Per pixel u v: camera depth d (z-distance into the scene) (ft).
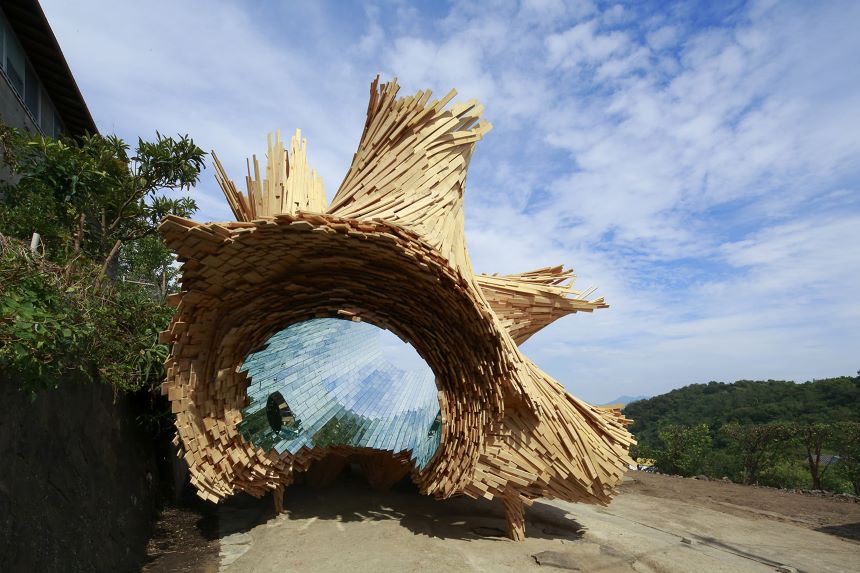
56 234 33.60
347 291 33.09
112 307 29.50
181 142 43.14
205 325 29.91
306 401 35.88
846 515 44.45
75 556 20.53
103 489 25.39
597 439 33.99
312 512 36.55
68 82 51.75
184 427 29.50
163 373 33.99
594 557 29.55
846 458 72.59
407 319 33.30
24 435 18.11
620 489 54.60
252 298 31.32
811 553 32.40
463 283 27.99
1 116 39.14
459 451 30.99
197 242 25.75
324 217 25.75
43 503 18.95
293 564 26.73
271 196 34.68
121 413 30.60
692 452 82.69
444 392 32.42
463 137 34.86
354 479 49.32
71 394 22.75
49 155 35.86
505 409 31.37
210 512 37.93
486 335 29.01
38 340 17.11
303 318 34.14
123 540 26.48
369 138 34.04
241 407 32.60
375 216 30.30
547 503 44.21
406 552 28.45
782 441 76.95
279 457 33.83
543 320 39.86
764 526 39.58
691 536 35.45
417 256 27.14
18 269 18.49
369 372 39.42
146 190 43.73
